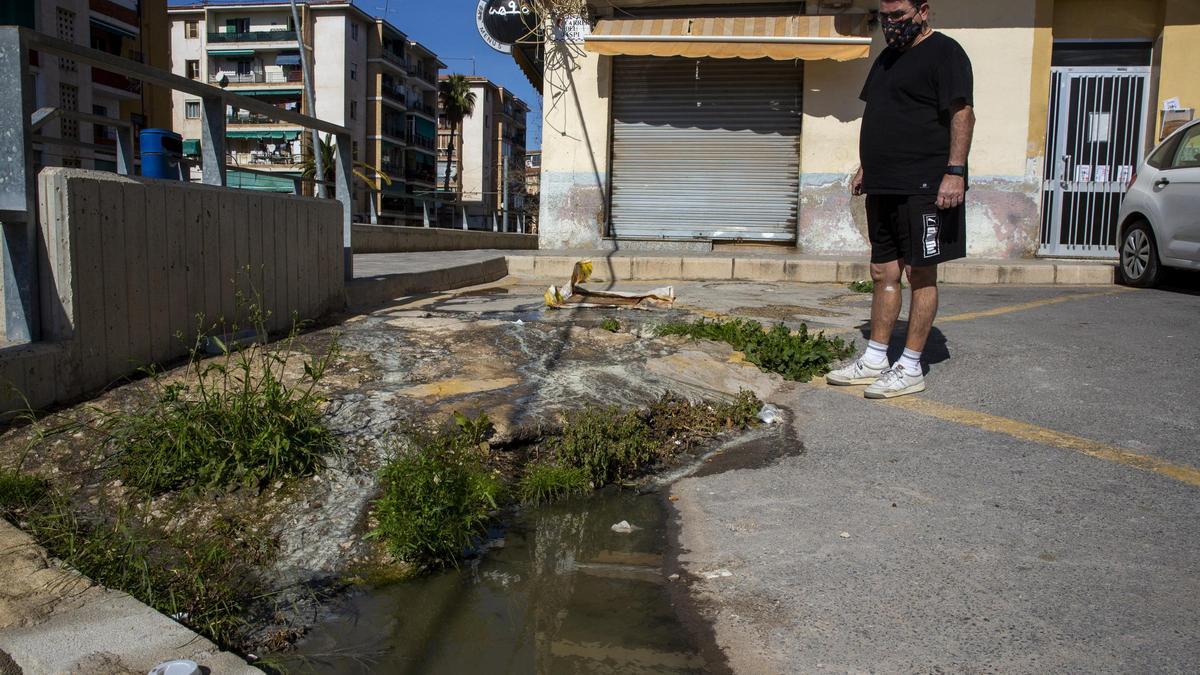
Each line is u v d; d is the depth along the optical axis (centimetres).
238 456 308
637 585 258
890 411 416
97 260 367
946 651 211
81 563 249
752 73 1105
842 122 1079
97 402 357
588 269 709
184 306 426
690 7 1109
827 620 229
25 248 351
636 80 1133
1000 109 1052
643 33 1080
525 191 5984
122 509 277
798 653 213
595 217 1151
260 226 488
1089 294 745
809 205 1095
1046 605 232
